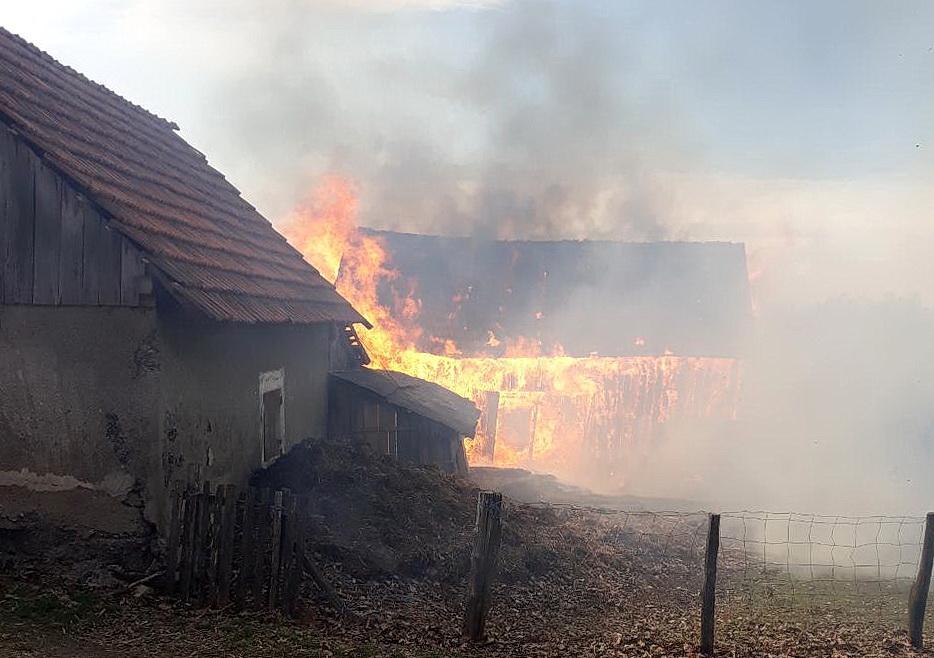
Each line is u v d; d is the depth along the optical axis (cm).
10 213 1089
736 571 1405
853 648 963
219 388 1230
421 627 997
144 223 1134
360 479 1348
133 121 1605
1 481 1098
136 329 1070
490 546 963
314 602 1036
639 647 958
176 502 1022
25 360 1092
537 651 938
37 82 1320
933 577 1380
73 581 1045
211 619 964
